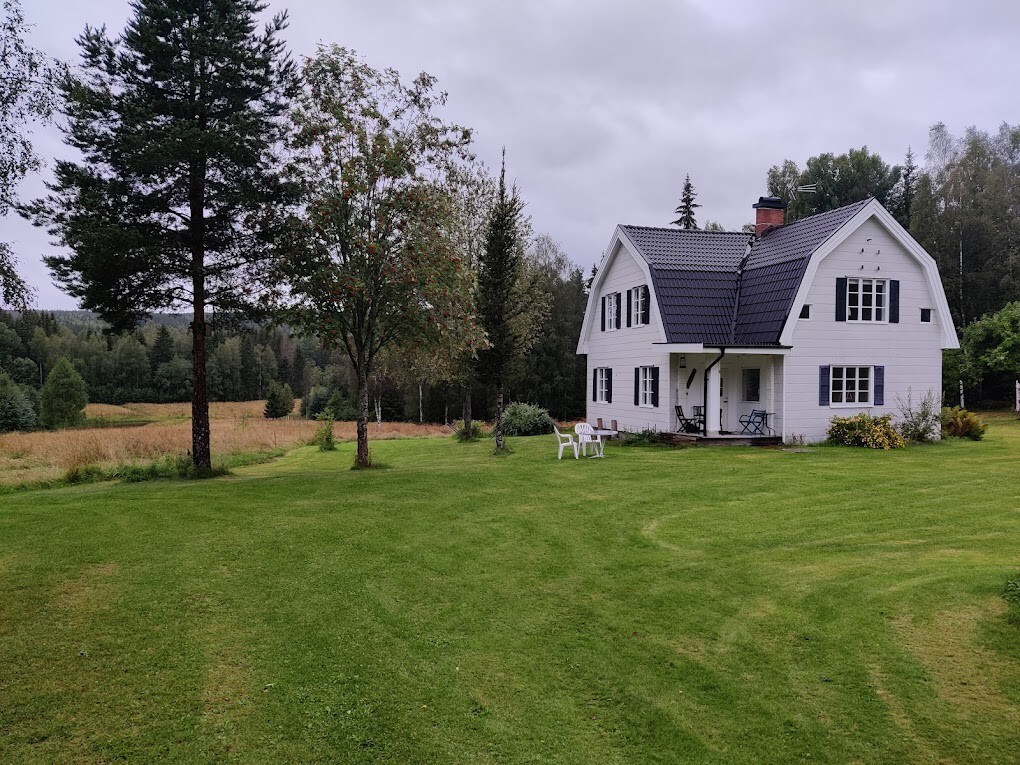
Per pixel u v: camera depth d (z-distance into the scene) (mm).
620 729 5172
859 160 55656
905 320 22047
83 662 5949
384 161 15930
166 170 15414
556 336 53906
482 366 21188
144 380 92000
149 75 16031
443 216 16766
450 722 5219
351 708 5352
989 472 15352
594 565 8773
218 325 18031
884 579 7961
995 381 42656
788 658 6168
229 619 6883
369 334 17125
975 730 4977
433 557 8984
